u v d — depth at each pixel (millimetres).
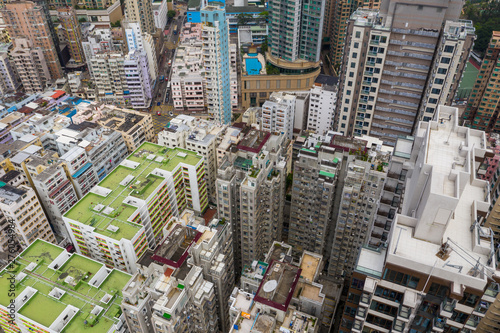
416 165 63594
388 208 86250
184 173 169000
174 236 108312
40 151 172250
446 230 55406
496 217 124312
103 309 110125
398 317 56812
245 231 133625
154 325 98188
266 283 89500
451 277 50750
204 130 186250
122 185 152750
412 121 137500
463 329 54344
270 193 129625
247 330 90562
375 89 134750
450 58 117000
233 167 131750
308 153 127188
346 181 119312
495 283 49344
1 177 154750
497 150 160750
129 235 130625
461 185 52469
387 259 53875
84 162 172875
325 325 121625
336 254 139875
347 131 148375
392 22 122125
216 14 188125
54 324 106438
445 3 113938
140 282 102750
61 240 169375
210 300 108750
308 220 142125
